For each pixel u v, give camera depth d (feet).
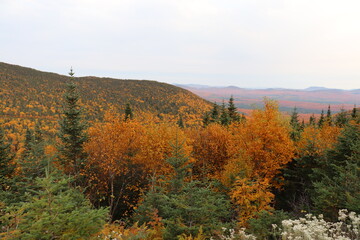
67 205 17.34
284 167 73.82
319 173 47.73
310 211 35.55
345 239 16.39
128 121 76.74
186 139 78.59
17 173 59.72
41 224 14.75
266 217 27.66
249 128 74.49
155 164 70.74
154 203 36.19
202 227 24.76
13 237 15.06
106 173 69.82
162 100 624.59
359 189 29.84
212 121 154.92
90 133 73.92
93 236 17.95
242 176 46.70
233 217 39.73
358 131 48.06
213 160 84.17
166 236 25.16
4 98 413.18
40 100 461.78
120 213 72.64
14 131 281.54
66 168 66.74
